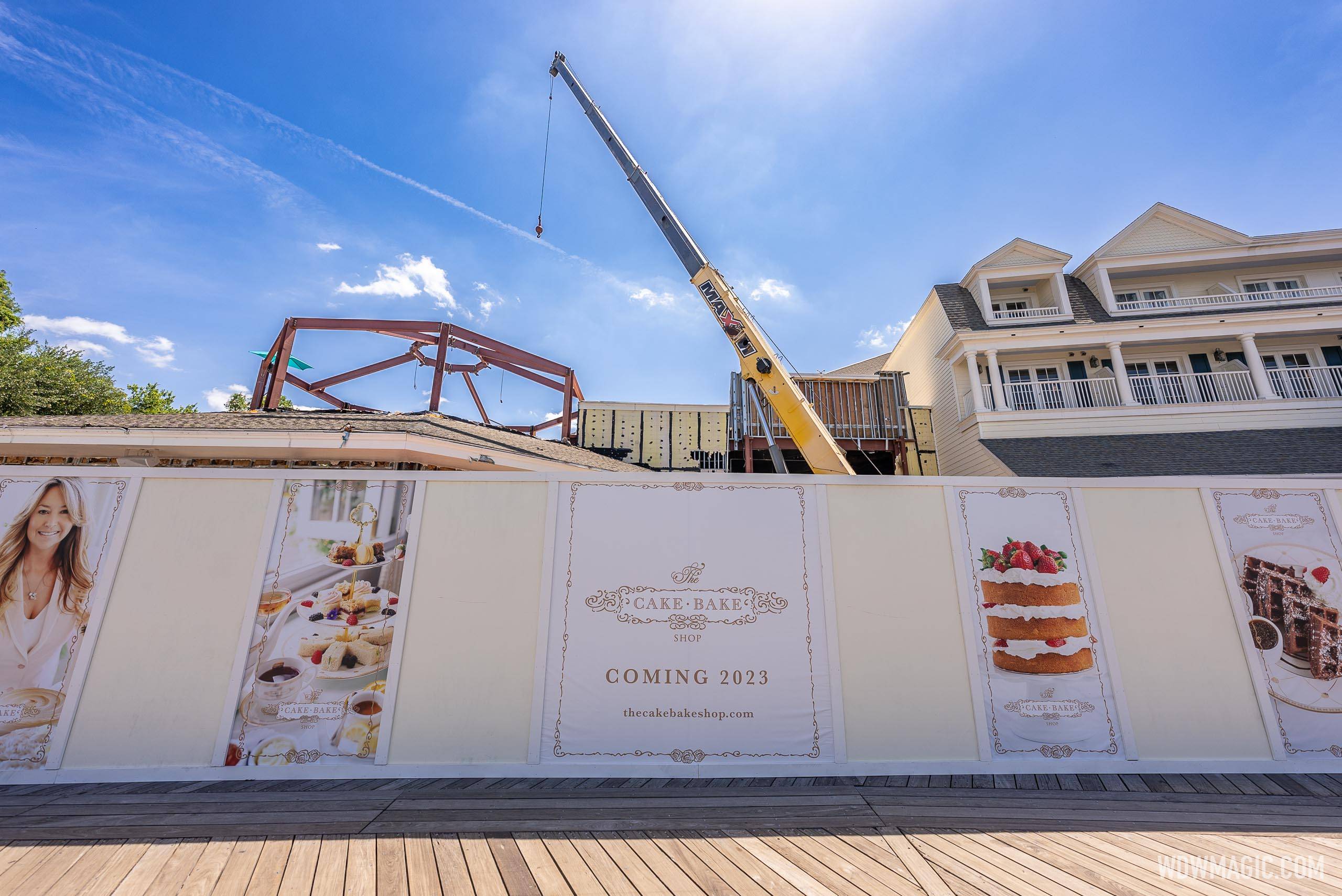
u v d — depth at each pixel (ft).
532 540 16.06
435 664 15.12
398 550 15.79
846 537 16.53
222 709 14.55
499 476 16.49
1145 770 14.93
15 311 76.33
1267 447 43.16
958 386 56.85
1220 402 48.85
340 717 14.69
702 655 15.49
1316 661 15.75
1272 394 48.65
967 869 9.96
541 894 9.03
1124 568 16.39
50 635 14.74
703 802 13.03
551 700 15.02
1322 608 16.06
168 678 14.67
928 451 49.96
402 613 15.40
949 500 16.88
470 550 15.92
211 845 10.61
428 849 10.53
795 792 13.70
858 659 15.66
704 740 14.97
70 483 15.66
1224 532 16.62
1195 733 15.30
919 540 16.56
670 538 16.25
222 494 15.90
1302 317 49.96
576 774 14.48
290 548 15.61
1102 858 10.41
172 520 15.66
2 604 14.76
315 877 9.47
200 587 15.25
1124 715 15.40
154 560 15.35
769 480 16.85
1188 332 51.37
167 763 14.19
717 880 9.50
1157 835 11.37
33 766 13.97
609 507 16.44
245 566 15.44
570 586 15.78
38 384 68.90
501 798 13.10
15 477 15.53
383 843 10.76
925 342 65.62
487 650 15.26
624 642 15.51
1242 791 13.79
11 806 12.36
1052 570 16.35
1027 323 56.34
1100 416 50.24
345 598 15.40
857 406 44.65
